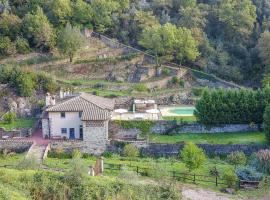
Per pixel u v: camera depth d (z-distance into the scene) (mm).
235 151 77062
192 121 89188
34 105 97812
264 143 80625
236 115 87312
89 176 53062
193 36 126688
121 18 133125
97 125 80438
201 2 146625
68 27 115500
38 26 117188
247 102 87438
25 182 50031
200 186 63406
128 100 103375
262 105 87500
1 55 114000
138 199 50844
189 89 112188
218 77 122500
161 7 141375
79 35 115375
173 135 86438
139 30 131125
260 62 127125
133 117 91000
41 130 88625
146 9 140375
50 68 114250
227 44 132125
